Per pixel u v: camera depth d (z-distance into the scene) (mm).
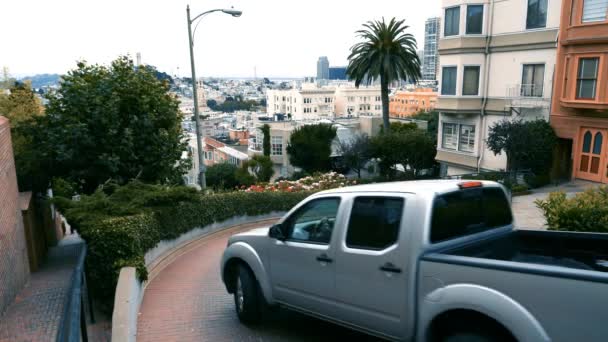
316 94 174875
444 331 4086
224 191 21234
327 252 5047
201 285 8688
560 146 23578
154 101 18109
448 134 31125
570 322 3145
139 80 18109
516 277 3445
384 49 35469
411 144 36156
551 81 23781
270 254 5875
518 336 3365
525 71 25312
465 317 3885
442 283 3939
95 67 18312
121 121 17156
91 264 7590
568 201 7938
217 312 7004
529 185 22625
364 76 37938
